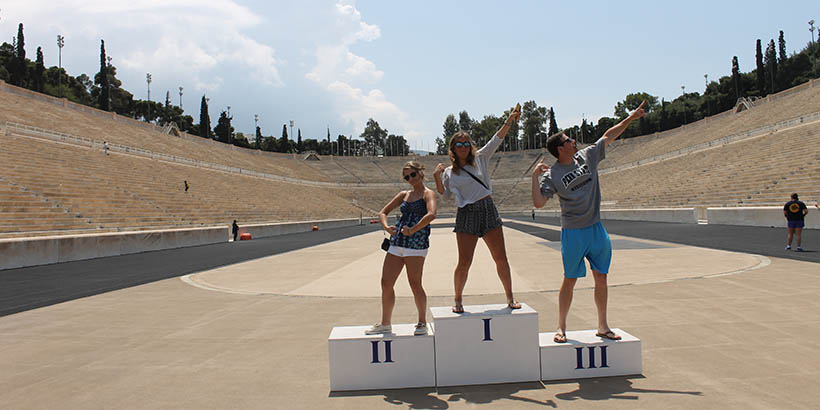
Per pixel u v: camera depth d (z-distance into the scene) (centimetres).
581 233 409
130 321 653
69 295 884
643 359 427
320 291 889
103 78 8762
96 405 354
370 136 16588
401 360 387
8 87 4319
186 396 370
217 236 2555
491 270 1111
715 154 4834
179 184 3841
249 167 6888
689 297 702
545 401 342
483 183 423
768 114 5222
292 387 389
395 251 411
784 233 1866
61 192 2391
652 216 3481
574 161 421
